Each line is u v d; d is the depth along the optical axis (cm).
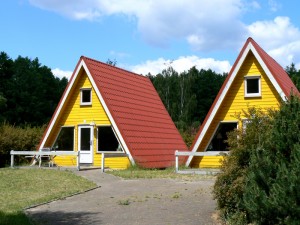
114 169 2459
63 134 2848
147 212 1202
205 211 1185
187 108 6931
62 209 1283
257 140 1044
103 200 1420
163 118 3197
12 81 6469
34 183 1789
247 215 988
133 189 1639
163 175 2056
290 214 787
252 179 876
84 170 2325
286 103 914
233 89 2347
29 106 6469
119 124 2542
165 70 7525
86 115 2769
